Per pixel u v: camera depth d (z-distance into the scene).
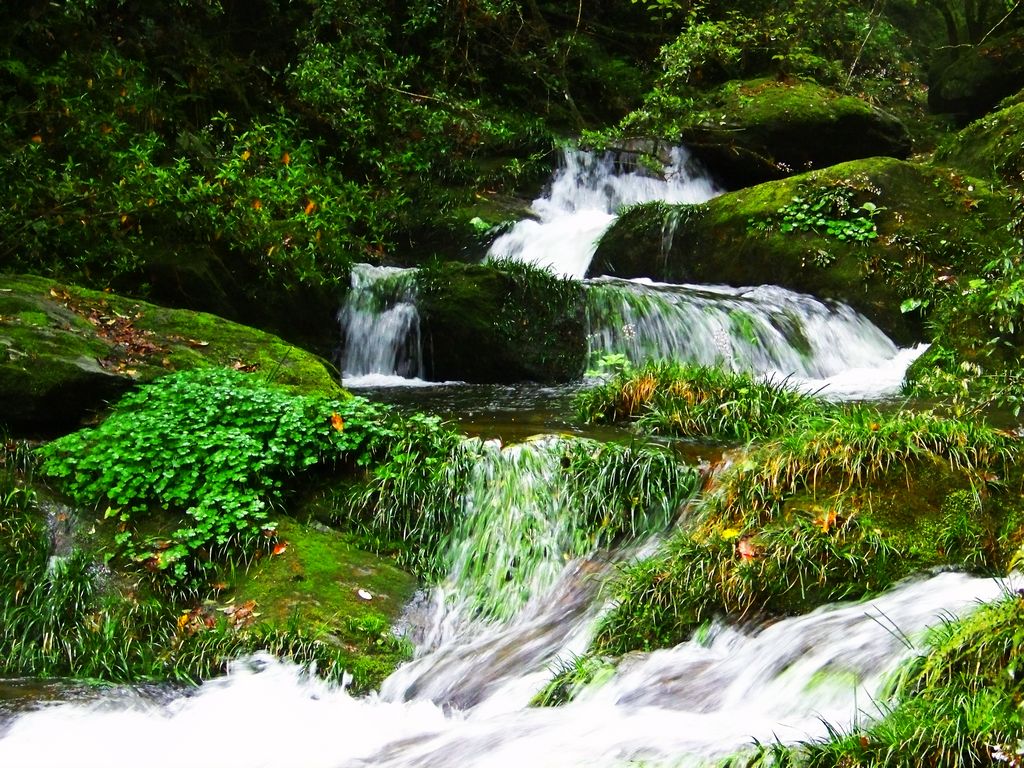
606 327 11.17
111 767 4.99
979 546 5.60
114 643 5.99
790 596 5.55
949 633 4.43
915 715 4.01
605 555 6.59
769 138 16.16
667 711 4.93
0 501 6.56
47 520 6.65
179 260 10.84
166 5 14.68
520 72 19.20
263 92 15.23
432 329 11.24
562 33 20.50
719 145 16.33
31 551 6.33
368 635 6.25
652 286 11.69
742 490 6.15
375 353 11.55
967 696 4.02
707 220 12.88
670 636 5.64
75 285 9.08
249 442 7.11
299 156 13.20
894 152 16.44
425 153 15.65
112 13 14.23
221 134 14.24
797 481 6.09
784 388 8.35
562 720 4.98
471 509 7.04
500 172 16.31
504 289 11.16
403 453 7.25
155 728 5.39
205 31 15.62
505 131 16.12
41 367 7.38
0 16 12.78
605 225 14.12
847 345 11.23
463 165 16.09
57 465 6.94
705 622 5.63
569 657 5.73
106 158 11.21
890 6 27.83
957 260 11.84
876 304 11.62
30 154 10.41
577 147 17.02
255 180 11.52
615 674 5.32
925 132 20.14
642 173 17.00
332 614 6.33
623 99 20.09
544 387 10.68
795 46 19.86
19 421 7.31
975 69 20.44
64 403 7.44
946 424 6.19
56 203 10.27
